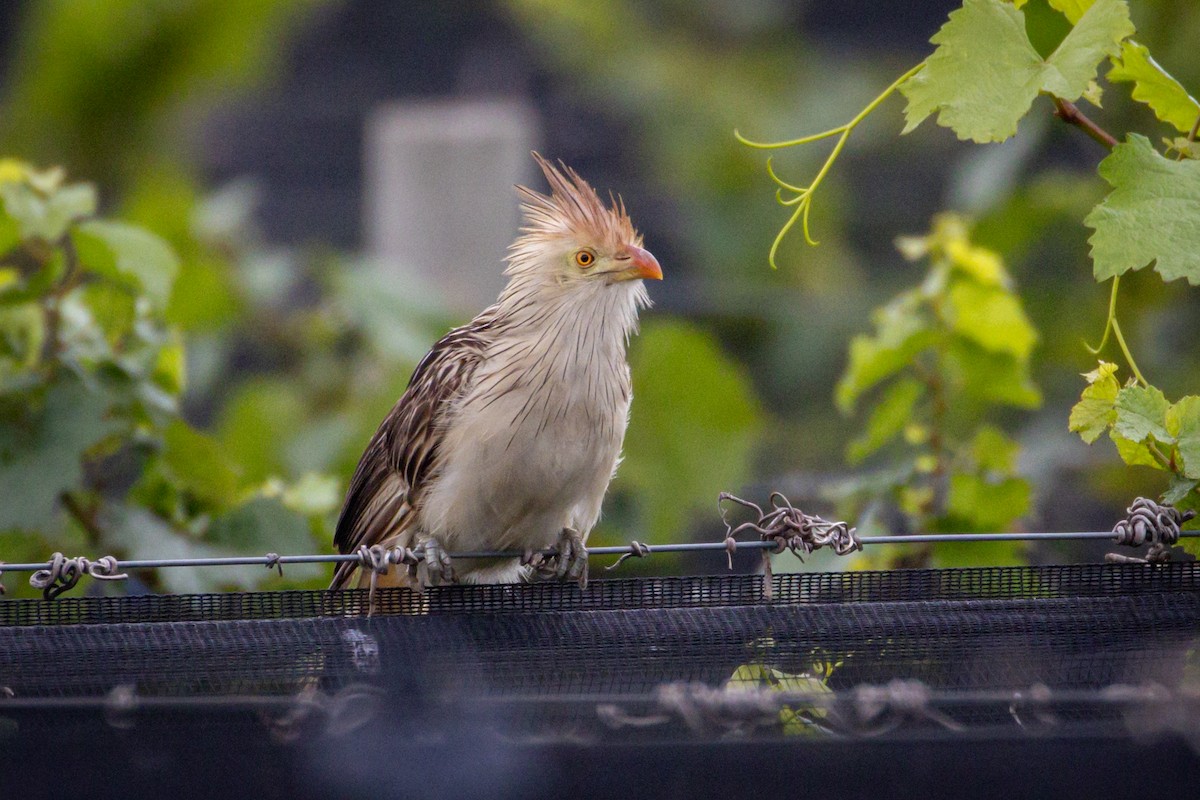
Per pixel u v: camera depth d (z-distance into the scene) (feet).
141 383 27.86
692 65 60.18
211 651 18.62
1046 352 41.39
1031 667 18.81
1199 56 38.60
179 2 55.67
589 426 25.23
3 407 26.84
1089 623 19.16
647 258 25.43
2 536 27.09
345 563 26.45
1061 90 18.54
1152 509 19.75
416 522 26.14
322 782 17.47
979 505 28.53
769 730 17.29
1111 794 17.03
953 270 29.35
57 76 55.62
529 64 66.03
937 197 59.62
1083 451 37.58
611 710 17.57
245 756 17.46
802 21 65.21
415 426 25.85
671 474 36.76
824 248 56.39
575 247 25.61
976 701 17.26
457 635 18.84
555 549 26.02
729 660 18.95
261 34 57.82
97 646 18.56
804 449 51.42
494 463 24.90
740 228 57.47
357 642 18.72
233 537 28.04
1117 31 18.48
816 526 20.16
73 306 28.43
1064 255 43.29
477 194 62.18
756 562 35.19
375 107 66.03
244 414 40.32
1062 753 17.08
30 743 17.43
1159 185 18.66
